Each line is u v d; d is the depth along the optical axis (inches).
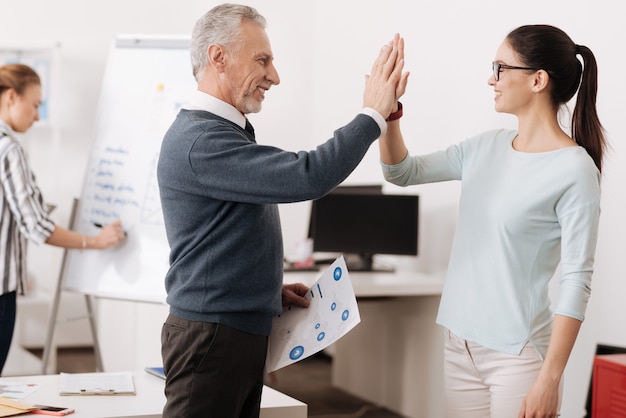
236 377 74.0
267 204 75.9
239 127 77.5
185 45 142.7
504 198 78.0
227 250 73.1
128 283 133.7
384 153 86.2
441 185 163.2
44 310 217.6
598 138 79.9
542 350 78.0
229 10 76.5
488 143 82.4
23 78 130.0
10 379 95.6
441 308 83.4
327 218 165.0
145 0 219.3
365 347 177.3
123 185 138.1
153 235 134.2
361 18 196.1
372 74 76.0
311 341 78.5
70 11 214.4
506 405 78.1
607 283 123.9
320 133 218.1
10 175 125.6
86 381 94.2
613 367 100.4
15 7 210.8
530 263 77.6
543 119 78.9
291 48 221.0
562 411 131.0
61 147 215.0
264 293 75.1
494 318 78.3
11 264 126.3
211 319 73.0
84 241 132.0
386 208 162.2
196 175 72.4
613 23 123.2
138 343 159.3
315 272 160.4
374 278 156.2
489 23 149.3
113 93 143.0
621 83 122.0
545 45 77.4
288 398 92.2
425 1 169.3
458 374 82.6
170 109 139.7
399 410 165.9
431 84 167.3
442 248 162.7
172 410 74.2
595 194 75.1
